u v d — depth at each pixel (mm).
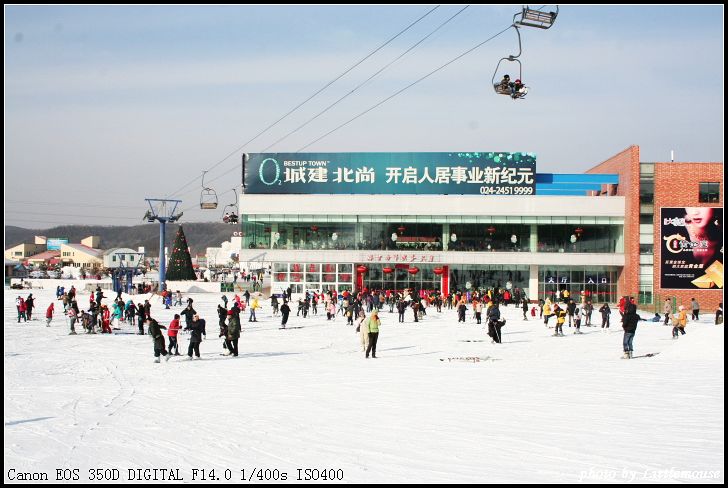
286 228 78125
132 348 31406
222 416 14656
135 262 126625
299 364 25094
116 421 14172
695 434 12320
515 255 75375
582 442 11781
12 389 19109
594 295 75500
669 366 22906
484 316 53688
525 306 50219
